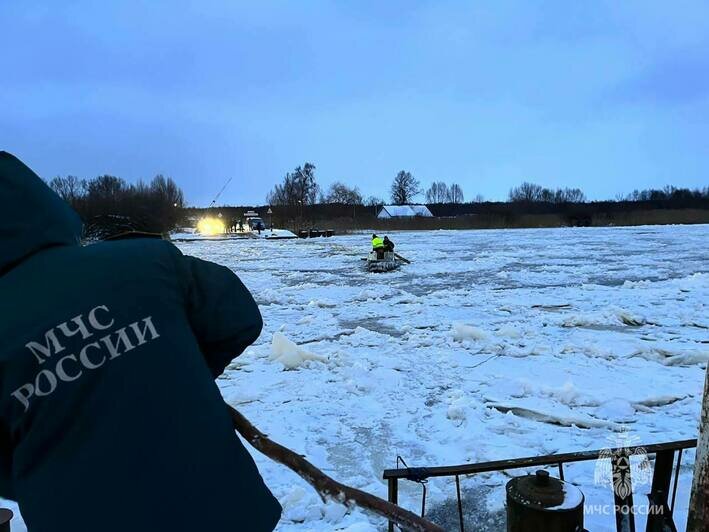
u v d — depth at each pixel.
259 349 9.75
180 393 1.51
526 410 6.67
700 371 8.20
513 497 2.78
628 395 7.07
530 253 30.27
